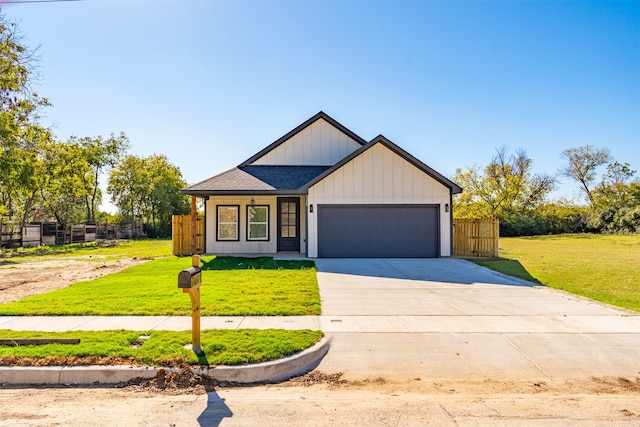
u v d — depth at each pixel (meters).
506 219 37.75
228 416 3.88
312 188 15.59
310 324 6.71
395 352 5.63
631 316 7.34
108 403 4.20
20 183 25.41
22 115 26.36
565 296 9.08
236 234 17.58
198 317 5.39
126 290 9.38
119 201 46.69
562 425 3.70
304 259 15.12
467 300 8.65
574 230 38.75
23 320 6.86
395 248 15.66
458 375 4.98
